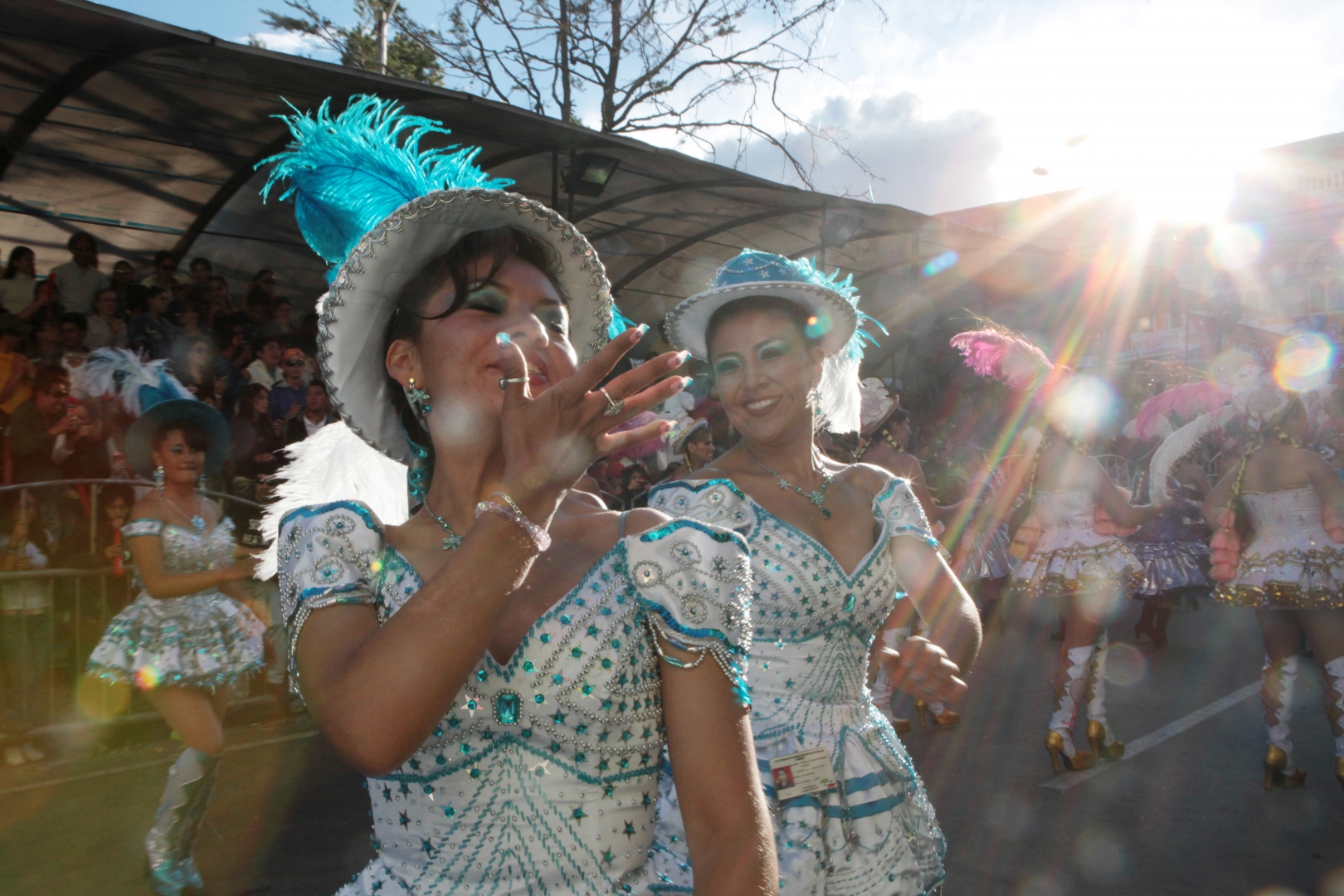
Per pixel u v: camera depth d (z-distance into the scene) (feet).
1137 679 22.35
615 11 54.08
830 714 7.52
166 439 13.24
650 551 3.70
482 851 3.59
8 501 18.10
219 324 27.07
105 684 17.69
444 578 3.06
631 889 3.66
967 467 31.96
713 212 35.27
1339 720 14.17
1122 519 15.90
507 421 3.11
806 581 7.53
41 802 14.80
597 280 4.46
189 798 11.77
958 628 7.79
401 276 4.09
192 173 28.12
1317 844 12.87
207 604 12.85
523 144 27.76
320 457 5.05
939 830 7.72
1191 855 12.61
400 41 53.93
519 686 3.56
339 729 3.05
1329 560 14.20
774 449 8.32
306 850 13.05
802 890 6.90
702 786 3.52
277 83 22.95
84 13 19.31
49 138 25.63
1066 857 12.63
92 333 23.62
